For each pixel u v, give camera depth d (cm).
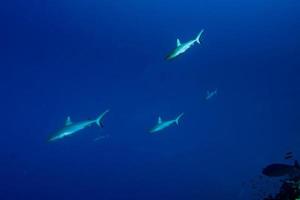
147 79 5669
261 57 5250
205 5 6259
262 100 4141
